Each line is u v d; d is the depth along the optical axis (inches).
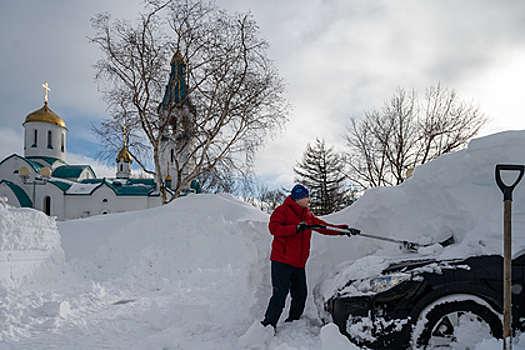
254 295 156.6
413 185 154.9
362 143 1027.3
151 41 742.5
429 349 104.2
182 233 353.7
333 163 1395.2
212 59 745.0
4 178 1649.9
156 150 789.2
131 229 370.0
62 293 242.2
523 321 103.4
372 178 1029.2
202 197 453.4
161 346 131.2
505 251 89.3
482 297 105.0
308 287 163.3
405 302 107.7
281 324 143.3
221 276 279.3
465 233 129.1
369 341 108.0
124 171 1953.7
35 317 175.2
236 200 464.8
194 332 147.5
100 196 1611.7
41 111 1817.2
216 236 347.6
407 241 141.5
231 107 774.5
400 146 970.7
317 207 1402.6
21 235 246.7
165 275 313.4
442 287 106.3
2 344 136.8
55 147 1834.4
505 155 116.5
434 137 950.4
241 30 753.6
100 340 142.6
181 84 806.5
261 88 774.5
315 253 170.9
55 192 1598.2
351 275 127.7
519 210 109.3
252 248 166.6
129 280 295.0
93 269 314.8
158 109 780.6
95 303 214.5
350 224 177.8
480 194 124.8
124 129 770.2
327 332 113.7
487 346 98.4
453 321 105.5
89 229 386.3
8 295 201.2
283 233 132.6
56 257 281.1
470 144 125.4
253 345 125.9
